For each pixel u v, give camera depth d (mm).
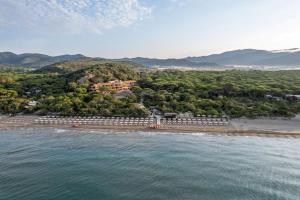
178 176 61344
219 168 66125
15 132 104125
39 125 114500
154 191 54188
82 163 69500
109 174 62438
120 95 163875
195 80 196875
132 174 62469
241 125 110438
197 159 72500
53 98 147625
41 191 54188
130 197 51812
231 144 87562
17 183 57688
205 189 55062
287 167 67188
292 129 105438
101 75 199250
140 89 173625
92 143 88562
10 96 158625
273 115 122438
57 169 65438
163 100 146375
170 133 102062
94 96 149125
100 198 51531
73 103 136500
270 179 60125
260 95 154125
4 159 72625
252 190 54938
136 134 101000
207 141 91000
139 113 124375
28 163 69500
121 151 79625
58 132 104250
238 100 146625
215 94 161125
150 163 69438
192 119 117938
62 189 55031
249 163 69688
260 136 98125
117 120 118812
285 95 150250
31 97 160750
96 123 115375
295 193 53969
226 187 56000
